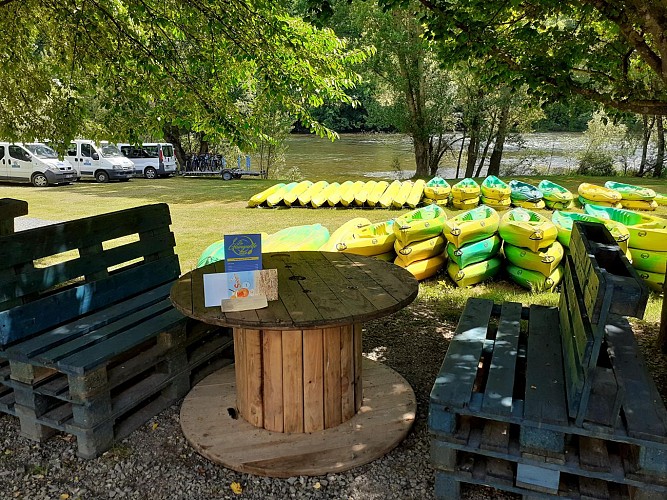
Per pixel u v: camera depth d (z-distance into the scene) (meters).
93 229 3.76
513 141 21.70
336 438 3.04
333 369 3.06
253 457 2.87
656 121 19.72
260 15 5.07
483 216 6.69
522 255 5.96
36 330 3.19
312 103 6.02
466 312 3.66
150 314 3.55
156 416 3.38
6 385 3.20
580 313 2.49
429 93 19.56
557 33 4.40
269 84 5.48
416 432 3.20
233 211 11.99
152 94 5.96
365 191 12.36
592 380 2.29
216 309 2.77
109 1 5.59
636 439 2.19
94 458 2.95
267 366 3.02
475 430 2.53
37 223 10.84
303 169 28.17
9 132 6.63
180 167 24.00
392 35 16.59
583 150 22.16
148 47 5.64
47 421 3.01
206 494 2.68
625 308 2.12
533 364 2.82
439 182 12.33
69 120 6.41
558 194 11.34
